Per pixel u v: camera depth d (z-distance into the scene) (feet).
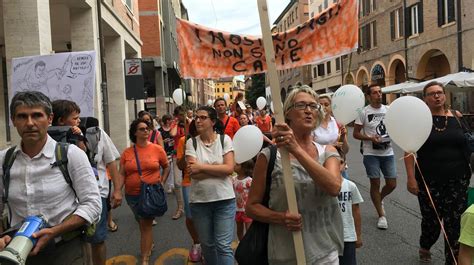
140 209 16.48
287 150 8.16
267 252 8.84
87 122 16.06
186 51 13.20
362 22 118.62
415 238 18.61
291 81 210.79
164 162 17.71
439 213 14.58
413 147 12.57
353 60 128.47
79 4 37.91
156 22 95.04
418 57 90.68
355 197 12.37
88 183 9.17
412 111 12.32
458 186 14.28
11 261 7.39
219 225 14.19
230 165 14.33
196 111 14.96
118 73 54.08
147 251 16.87
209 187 14.11
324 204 8.72
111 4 49.24
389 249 17.35
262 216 8.67
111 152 15.29
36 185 8.79
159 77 96.02
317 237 8.59
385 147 20.27
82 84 18.31
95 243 14.16
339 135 16.74
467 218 8.73
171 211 26.21
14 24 26.35
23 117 8.62
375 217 22.18
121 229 22.75
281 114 8.11
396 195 27.09
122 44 54.95
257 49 13.24
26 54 26.45
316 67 169.68
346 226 11.07
